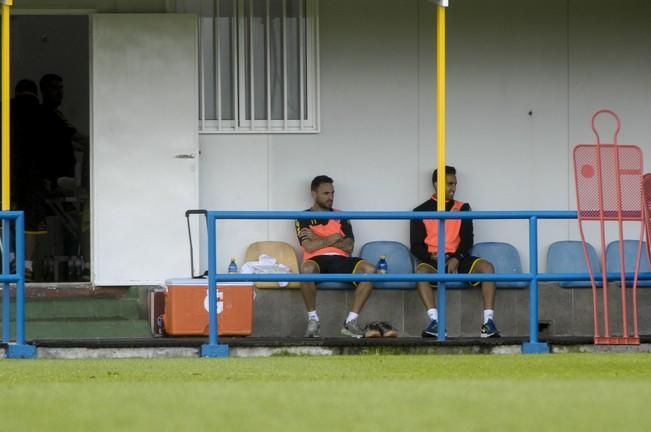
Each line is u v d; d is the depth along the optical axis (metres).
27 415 22.44
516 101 49.88
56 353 40.91
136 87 47.88
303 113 49.12
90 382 31.33
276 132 48.91
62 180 50.34
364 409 23.14
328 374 34.19
